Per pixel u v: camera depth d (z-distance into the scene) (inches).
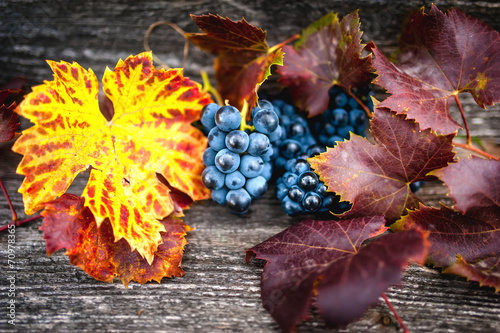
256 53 17.9
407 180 16.4
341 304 14.0
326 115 18.0
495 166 15.7
